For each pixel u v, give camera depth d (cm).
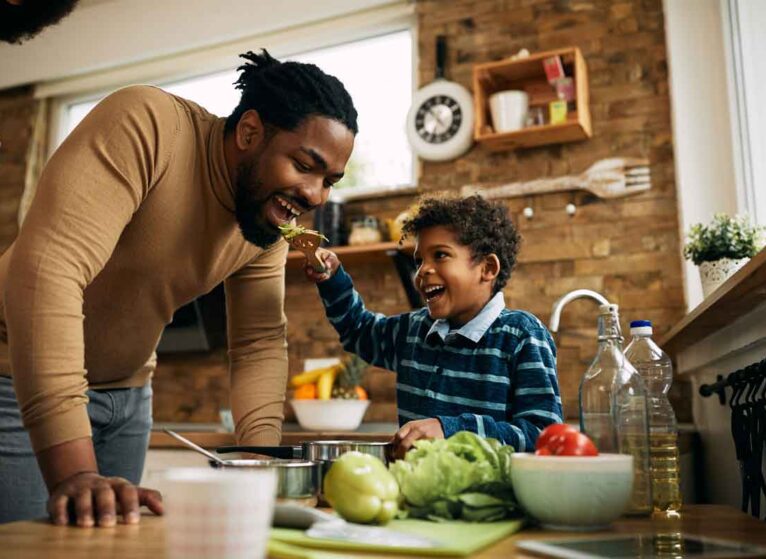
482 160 256
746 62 210
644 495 83
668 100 235
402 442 100
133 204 103
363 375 248
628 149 237
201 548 46
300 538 62
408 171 280
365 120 293
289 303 279
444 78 268
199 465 226
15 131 336
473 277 134
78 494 75
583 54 249
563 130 233
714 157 219
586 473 70
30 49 334
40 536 66
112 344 126
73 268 92
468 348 133
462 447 81
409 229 143
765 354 129
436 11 276
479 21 268
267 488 48
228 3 306
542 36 257
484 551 61
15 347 87
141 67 325
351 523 72
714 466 178
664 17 236
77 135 99
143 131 102
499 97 242
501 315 135
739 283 106
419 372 138
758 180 205
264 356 138
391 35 295
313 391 241
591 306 234
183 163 110
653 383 107
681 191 220
